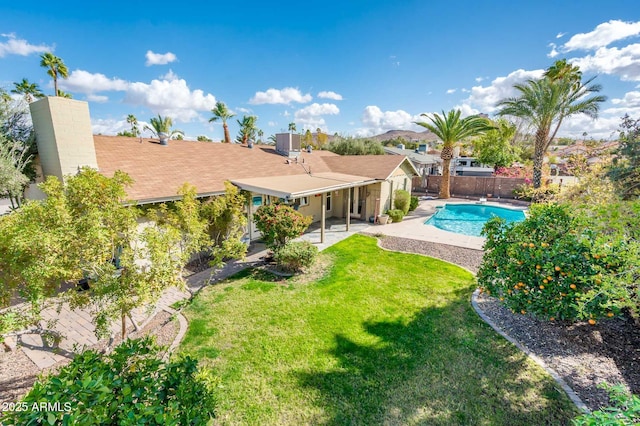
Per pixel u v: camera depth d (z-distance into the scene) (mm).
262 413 5328
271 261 13375
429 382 5988
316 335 7691
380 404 5480
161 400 3273
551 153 36125
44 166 11695
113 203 6309
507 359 6555
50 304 5301
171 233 6254
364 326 8086
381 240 16969
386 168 22438
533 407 5266
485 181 33844
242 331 7918
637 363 6125
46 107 10469
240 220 11898
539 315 6559
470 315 8508
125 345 3689
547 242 6719
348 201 18859
